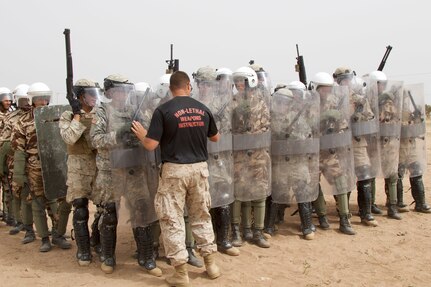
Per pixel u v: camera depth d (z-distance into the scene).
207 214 4.70
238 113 5.70
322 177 6.44
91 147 5.10
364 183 6.80
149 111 5.01
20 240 6.36
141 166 4.88
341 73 6.73
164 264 5.23
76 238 5.22
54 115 5.73
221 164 5.41
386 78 7.14
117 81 4.78
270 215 6.37
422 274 5.02
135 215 4.85
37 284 4.62
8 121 6.72
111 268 4.93
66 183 5.29
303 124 6.04
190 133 4.43
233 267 5.12
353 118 6.64
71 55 5.16
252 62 6.10
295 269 5.11
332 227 6.79
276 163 6.16
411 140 7.46
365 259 5.47
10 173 6.68
